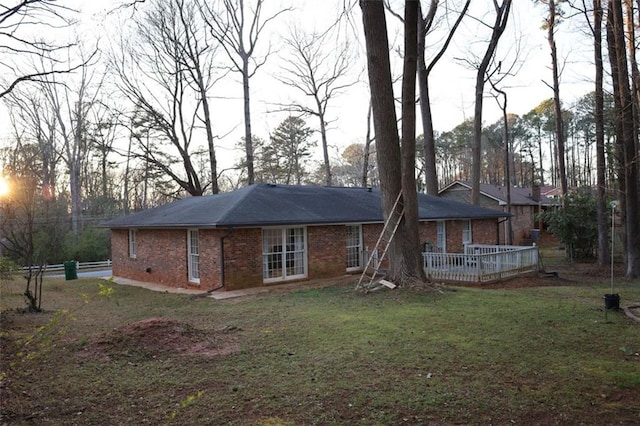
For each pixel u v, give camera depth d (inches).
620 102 646.5
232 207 593.0
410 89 466.6
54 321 199.3
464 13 799.1
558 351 251.8
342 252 685.9
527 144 2436.0
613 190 753.0
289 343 280.5
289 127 1808.6
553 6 868.0
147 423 169.6
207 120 1201.4
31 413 178.9
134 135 1125.1
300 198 714.2
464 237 904.3
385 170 484.7
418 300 415.5
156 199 1689.2
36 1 218.8
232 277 561.3
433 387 200.4
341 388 201.8
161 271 692.1
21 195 434.6
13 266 445.7
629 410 174.7
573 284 596.1
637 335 284.4
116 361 248.2
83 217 1316.4
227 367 235.5
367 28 478.9
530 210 1440.7
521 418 169.0
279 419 171.3
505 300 414.3
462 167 2568.9
